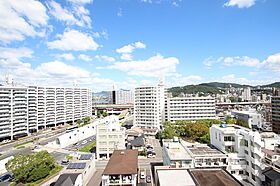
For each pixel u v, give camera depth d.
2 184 53.03
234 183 28.38
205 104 138.38
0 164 64.50
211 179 29.89
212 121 113.44
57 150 86.88
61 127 143.75
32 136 115.75
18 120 113.38
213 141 52.19
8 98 107.75
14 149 89.06
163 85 151.12
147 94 132.62
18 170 50.81
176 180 29.80
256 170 38.06
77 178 44.66
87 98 186.00
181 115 137.75
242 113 134.75
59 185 40.53
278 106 106.56
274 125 109.81
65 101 157.00
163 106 144.00
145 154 76.19
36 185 50.56
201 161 41.88
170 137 97.12
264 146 69.06
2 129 103.38
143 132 119.00
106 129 76.25
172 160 41.00
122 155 54.50
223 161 42.47
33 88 129.12
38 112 132.88
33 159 56.16
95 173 59.12
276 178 36.22
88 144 97.25
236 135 43.84
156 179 33.22
